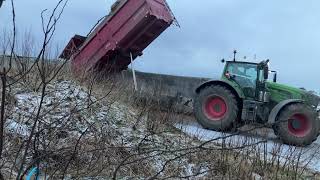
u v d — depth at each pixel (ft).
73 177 14.80
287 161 24.13
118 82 33.53
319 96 39.42
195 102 39.47
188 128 31.45
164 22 37.14
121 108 26.32
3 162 13.32
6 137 15.83
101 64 38.32
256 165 22.13
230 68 39.83
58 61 25.18
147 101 29.45
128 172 17.54
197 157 20.94
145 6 35.63
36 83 22.81
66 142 17.44
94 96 25.58
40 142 14.12
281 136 35.17
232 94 37.88
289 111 35.60
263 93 38.32
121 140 21.40
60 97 22.99
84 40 38.75
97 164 16.85
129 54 38.52
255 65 38.91
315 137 35.58
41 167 14.15
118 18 37.01
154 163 19.07
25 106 20.59
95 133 20.22
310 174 23.93
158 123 25.82
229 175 19.21
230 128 37.50
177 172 18.69
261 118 38.24
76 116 21.08
